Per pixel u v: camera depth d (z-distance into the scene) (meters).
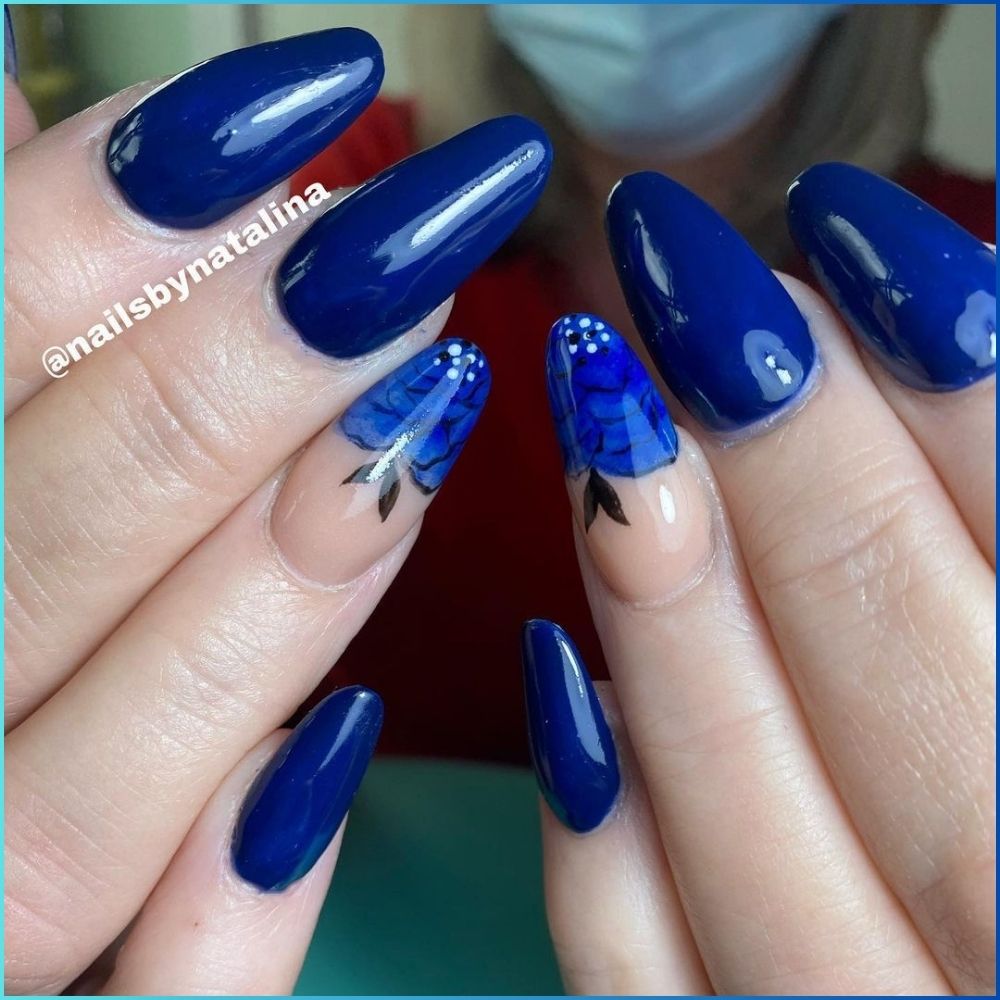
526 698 0.75
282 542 0.69
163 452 0.67
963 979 0.64
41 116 1.04
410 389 0.68
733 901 0.67
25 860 0.68
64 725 0.68
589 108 0.96
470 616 1.00
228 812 0.71
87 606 0.69
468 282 0.98
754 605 0.69
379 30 0.98
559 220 0.97
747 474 0.68
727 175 0.97
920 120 0.95
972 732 0.62
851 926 0.65
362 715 0.72
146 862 0.69
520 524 1.00
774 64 0.96
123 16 1.02
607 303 0.98
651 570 0.68
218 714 0.69
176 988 0.69
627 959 0.74
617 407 0.67
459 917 0.95
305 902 0.73
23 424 0.68
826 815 0.67
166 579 0.70
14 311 0.68
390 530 0.70
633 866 0.75
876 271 0.63
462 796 0.96
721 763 0.68
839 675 0.65
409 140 0.98
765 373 0.65
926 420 0.65
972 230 0.97
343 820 0.73
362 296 0.65
